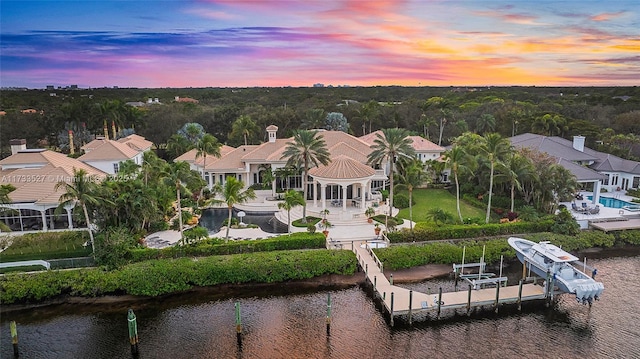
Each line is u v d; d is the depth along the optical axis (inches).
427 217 2066.9
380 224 2068.2
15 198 1868.8
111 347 1253.1
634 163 2679.6
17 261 1592.0
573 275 1502.2
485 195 2427.4
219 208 2442.2
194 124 3809.1
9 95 5511.8
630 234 2010.3
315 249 1765.5
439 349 1261.1
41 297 1473.9
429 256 1758.1
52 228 1905.8
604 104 4820.4
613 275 1721.2
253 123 3722.9
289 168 2297.0
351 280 1653.5
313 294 1567.4
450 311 1441.9
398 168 2488.9
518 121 3983.8
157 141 4200.3
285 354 1220.5
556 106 4436.5
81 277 1515.7
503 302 1466.5
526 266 1643.7
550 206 2196.1
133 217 1760.6
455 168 2087.8
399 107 4672.7
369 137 3243.1
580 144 2849.4
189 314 1427.2
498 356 1230.9
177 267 1584.6
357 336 1312.7
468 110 4832.7
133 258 1626.5
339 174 2122.3
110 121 4005.9
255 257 1659.7
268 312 1444.4
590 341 1304.1
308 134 2124.8
